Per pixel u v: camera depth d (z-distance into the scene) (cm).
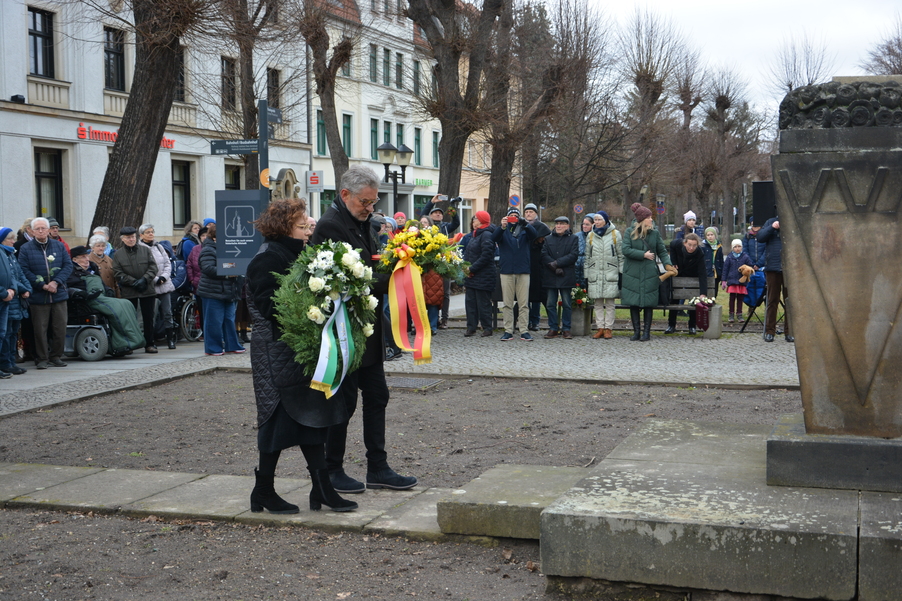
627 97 3350
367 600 372
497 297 1548
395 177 2131
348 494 526
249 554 430
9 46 2275
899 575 316
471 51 2286
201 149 3022
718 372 1027
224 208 1241
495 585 385
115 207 1557
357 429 748
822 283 388
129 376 1055
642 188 3694
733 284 1672
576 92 2919
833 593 325
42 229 1152
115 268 1292
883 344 383
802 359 394
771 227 1317
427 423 766
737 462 435
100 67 2580
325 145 3888
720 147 4966
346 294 457
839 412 391
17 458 659
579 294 1442
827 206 387
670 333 1482
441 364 1120
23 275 1102
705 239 1720
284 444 468
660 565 346
